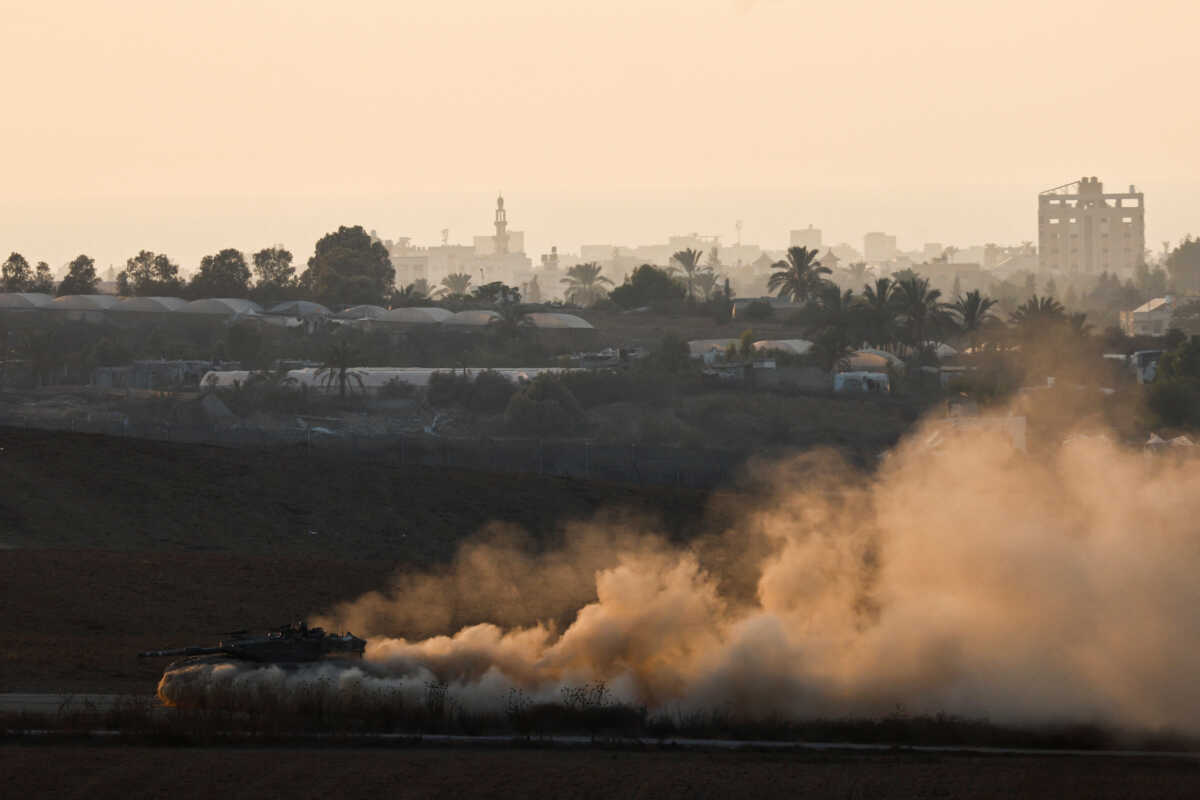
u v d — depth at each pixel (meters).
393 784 82.44
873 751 94.69
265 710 97.25
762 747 95.12
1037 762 92.62
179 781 81.81
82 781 81.31
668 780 84.50
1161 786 85.62
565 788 82.56
